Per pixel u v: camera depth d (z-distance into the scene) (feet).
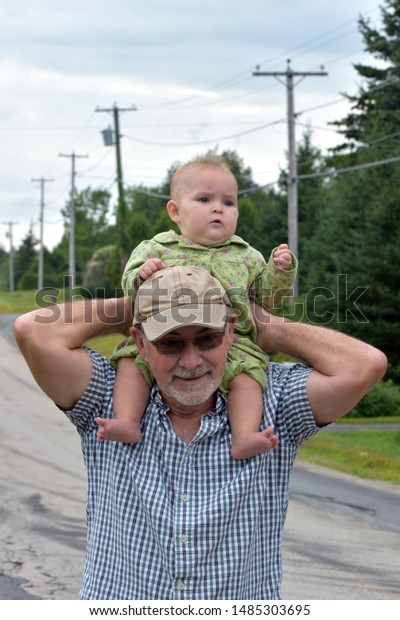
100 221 350.23
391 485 45.34
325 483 45.47
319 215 141.79
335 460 53.47
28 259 396.37
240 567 9.67
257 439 9.70
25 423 65.21
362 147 108.17
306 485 44.65
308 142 156.15
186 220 10.92
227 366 10.09
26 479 42.55
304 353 10.33
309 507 38.37
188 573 9.55
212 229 10.80
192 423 9.98
